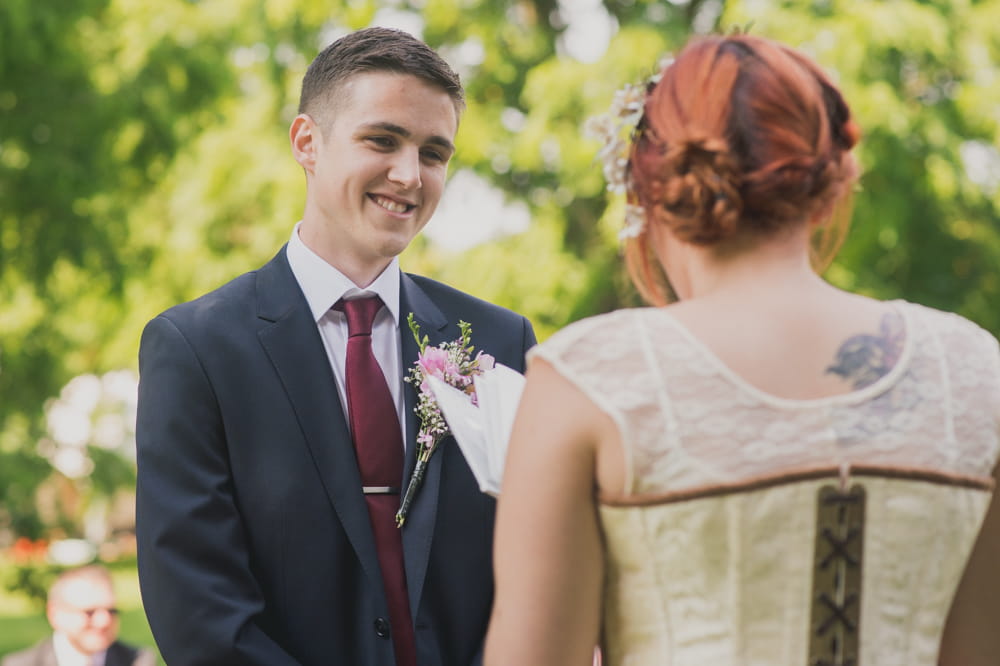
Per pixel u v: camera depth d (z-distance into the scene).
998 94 12.24
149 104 11.19
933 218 12.59
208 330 2.72
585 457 1.75
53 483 13.20
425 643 2.69
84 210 11.28
